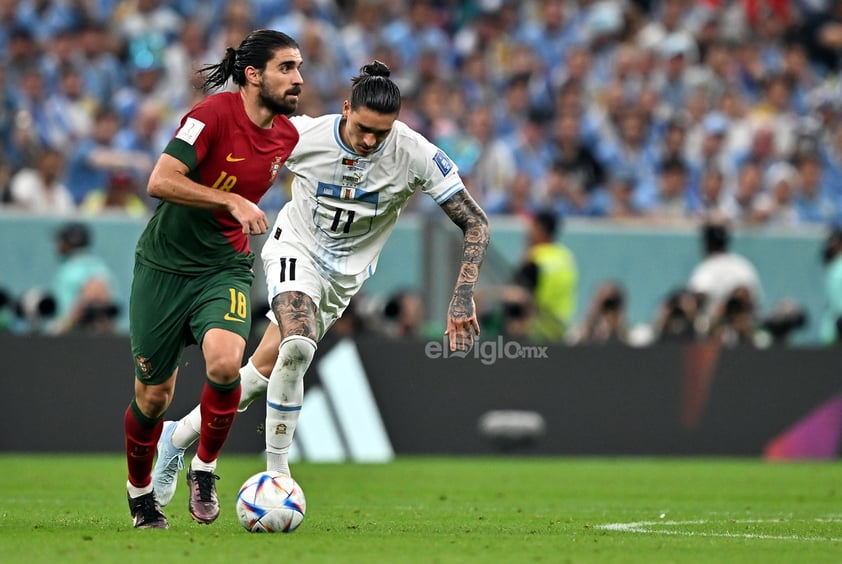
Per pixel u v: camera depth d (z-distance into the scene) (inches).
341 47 2637.8
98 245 1902.1
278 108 844.0
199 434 946.7
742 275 2096.5
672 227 2121.1
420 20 2736.2
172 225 842.2
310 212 964.6
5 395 1752.0
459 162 2402.8
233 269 860.6
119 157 2176.4
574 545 812.6
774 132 2733.8
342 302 987.9
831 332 2139.5
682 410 1875.0
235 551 732.0
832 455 1894.7
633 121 2578.7
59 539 790.5
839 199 2714.1
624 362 1866.4
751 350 1892.2
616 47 2861.7
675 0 2997.0
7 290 1889.8
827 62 3129.9
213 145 837.2
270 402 894.4
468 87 2669.8
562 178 2317.9
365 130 903.7
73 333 1765.5
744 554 771.4
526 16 2908.5
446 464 1728.6
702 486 1438.2
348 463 1740.9
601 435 1856.5
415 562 700.0
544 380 1849.2
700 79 2837.1
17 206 2017.7
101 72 2431.1
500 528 936.9
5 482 1354.6
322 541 800.3
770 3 3105.3
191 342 881.5
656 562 724.0
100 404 1758.1
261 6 2591.0
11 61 2301.9
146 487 887.1
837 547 823.7
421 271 1887.3
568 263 1979.6
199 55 2471.7
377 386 1808.6
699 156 2613.2
